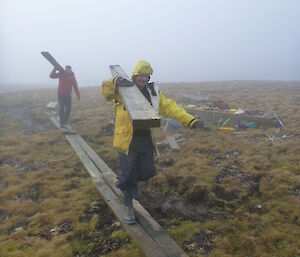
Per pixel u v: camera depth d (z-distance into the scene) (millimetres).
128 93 2838
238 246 2914
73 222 3412
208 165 4895
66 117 7727
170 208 3658
